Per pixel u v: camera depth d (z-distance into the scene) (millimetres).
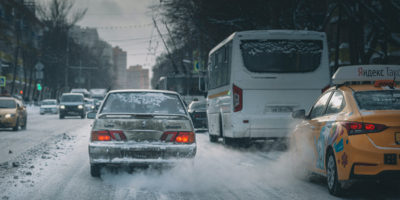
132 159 7570
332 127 6477
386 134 5820
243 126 12445
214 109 15570
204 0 25281
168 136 7723
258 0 23688
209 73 16812
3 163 9781
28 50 73625
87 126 26359
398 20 21984
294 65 12711
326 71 12773
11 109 21203
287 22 24469
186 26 29750
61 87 88750
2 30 59656
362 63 20672
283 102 12594
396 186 7258
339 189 6320
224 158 11250
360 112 6105
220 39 27875
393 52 27953
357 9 20469
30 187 7145
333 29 31328
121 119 7703
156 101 8469
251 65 12648
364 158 5805
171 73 33750
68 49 80750
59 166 9562
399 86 6723
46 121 32875
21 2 68688
